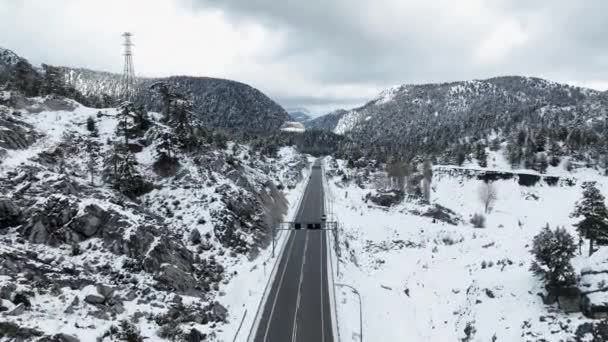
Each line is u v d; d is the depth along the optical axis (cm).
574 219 10194
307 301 5106
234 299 5022
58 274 4016
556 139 17938
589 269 4541
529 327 4338
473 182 15038
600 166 15488
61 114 8456
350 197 12369
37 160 6197
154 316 3934
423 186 14200
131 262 4644
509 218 12012
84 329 3328
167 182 7250
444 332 5128
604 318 4075
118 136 8094
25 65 9881
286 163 15875
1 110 7094
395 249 8512
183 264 5150
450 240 9012
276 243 7494
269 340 4141
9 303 3291
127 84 13812
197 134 9556
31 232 4528
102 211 5034
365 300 5697
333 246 7469
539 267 4900
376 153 19300
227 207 6950
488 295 5281
